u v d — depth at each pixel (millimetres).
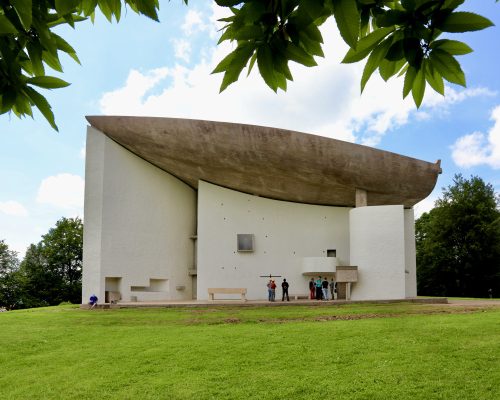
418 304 17500
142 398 6906
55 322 14008
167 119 21047
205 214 24016
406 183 21344
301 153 20328
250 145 20516
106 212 21391
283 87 1819
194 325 12711
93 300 19141
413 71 1724
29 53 1941
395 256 19938
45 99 1898
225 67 1714
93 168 21547
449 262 40000
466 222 39812
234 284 23562
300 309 16297
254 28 1655
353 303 18344
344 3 1380
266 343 9742
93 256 21016
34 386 7645
